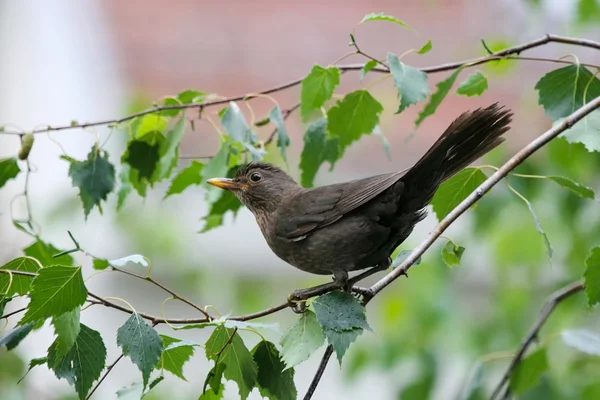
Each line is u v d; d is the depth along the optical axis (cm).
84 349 591
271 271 1513
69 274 565
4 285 625
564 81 749
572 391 1039
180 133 805
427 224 1450
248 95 809
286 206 800
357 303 609
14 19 1470
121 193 877
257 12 1694
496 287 1277
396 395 1145
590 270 705
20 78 1459
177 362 633
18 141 1428
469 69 1334
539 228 679
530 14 1255
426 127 1553
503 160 1110
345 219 746
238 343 607
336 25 1680
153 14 1666
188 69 1628
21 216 1316
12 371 1074
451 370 1309
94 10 1614
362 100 789
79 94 1524
